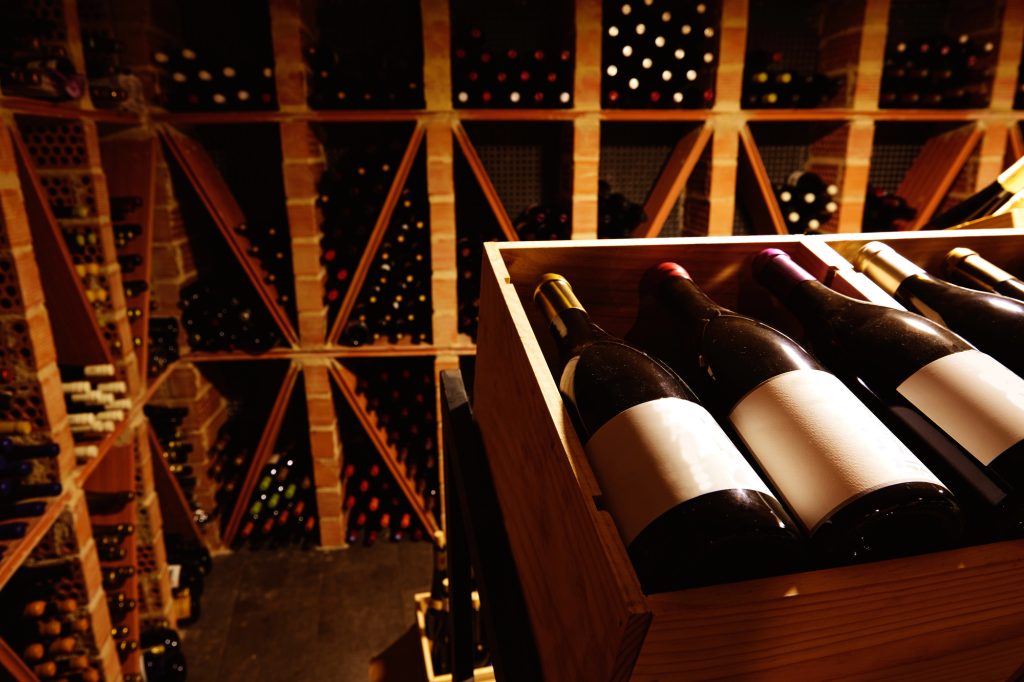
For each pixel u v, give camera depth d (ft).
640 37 7.79
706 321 1.90
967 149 8.55
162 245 7.94
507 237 8.21
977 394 1.36
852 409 1.32
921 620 1.15
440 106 7.55
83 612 5.64
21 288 4.72
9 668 4.69
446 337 8.55
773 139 9.47
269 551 9.40
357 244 8.44
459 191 9.41
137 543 7.20
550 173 9.38
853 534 1.17
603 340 1.89
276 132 8.71
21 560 4.58
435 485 9.48
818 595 1.04
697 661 1.05
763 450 1.36
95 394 5.65
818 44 9.03
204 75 7.14
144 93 7.22
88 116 5.82
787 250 2.11
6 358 4.87
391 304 8.63
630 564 1.01
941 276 2.19
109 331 6.45
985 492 1.30
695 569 1.22
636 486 1.21
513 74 7.82
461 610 2.53
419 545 9.57
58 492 5.07
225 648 7.64
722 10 7.57
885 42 8.45
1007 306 1.83
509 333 1.69
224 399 9.86
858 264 2.11
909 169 9.70
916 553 1.32
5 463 4.78
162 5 7.58
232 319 8.18
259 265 8.42
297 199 7.79
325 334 8.57
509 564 1.76
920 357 1.55
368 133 8.87
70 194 5.98
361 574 8.95
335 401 9.52
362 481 9.58
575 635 1.21
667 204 8.29
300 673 7.29
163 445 8.38
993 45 8.21
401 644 5.34
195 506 8.99
